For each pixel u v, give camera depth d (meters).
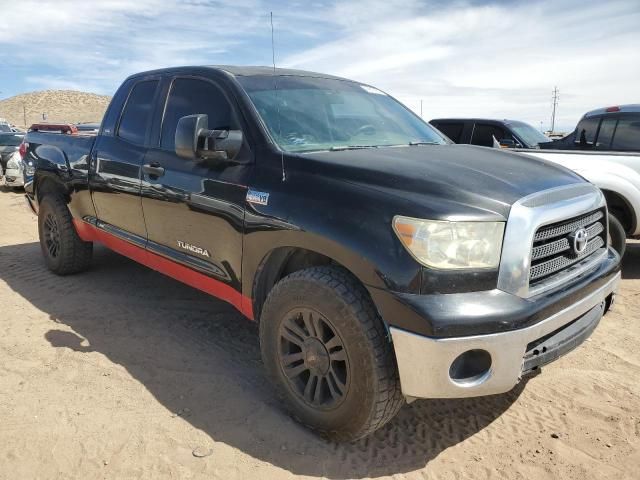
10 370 3.53
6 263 6.00
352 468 2.67
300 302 2.76
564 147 7.54
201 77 3.80
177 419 3.02
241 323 4.34
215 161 3.38
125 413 3.07
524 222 2.48
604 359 3.83
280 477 2.59
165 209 3.78
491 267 2.43
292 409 2.98
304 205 2.80
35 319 4.38
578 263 2.90
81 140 4.96
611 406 3.24
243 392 3.30
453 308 2.34
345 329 2.58
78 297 4.89
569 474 2.67
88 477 2.57
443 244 2.40
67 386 3.35
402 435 2.95
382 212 2.54
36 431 2.89
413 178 2.65
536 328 2.45
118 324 4.29
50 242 5.56
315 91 3.80
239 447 2.79
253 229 3.05
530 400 3.31
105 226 4.65
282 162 3.03
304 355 2.84
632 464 2.74
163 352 3.82
